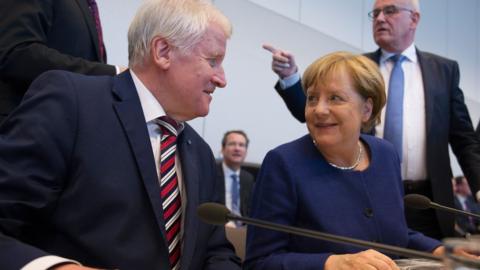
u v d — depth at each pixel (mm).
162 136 1191
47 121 1020
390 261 1041
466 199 5590
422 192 2125
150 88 1180
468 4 7105
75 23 1562
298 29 5156
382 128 2182
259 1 4871
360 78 1322
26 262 834
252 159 5078
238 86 4914
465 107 2258
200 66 1171
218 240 1299
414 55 2285
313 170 1324
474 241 642
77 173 1040
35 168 990
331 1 5449
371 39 5855
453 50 6797
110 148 1074
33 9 1434
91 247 1016
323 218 1264
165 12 1158
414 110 2178
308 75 1369
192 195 1172
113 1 3924
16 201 957
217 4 4551
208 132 4777
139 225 1061
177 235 1137
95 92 1118
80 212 1027
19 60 1378
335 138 1312
